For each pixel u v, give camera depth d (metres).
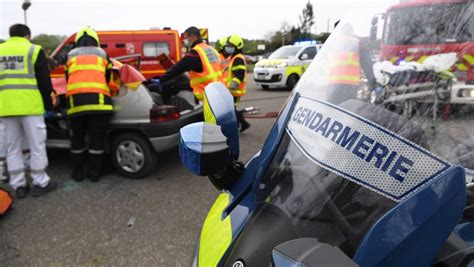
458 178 0.87
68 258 2.88
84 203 3.79
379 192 0.91
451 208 0.87
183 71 4.84
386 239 0.86
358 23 1.33
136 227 3.32
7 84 3.62
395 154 0.94
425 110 1.06
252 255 1.02
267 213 1.10
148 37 10.30
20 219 3.49
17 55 3.62
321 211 0.98
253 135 6.32
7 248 3.02
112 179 4.43
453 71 1.09
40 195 3.97
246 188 1.33
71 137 4.26
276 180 1.15
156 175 4.54
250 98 11.21
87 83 3.94
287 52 13.38
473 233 1.11
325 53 1.37
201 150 1.16
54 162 5.07
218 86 1.56
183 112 4.67
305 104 1.21
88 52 4.05
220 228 1.26
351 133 1.01
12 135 3.81
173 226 3.32
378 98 1.09
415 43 1.15
